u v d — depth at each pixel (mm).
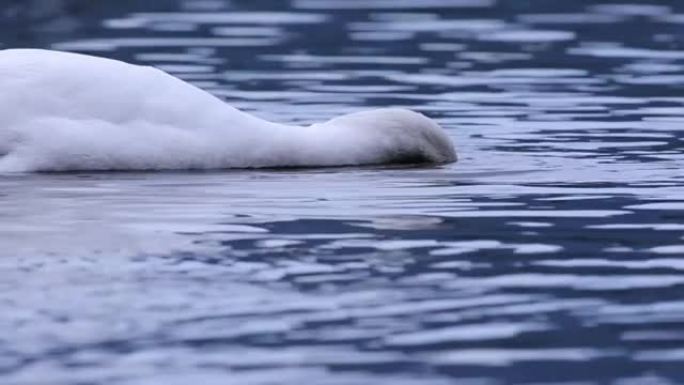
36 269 24250
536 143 36781
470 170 33344
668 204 29641
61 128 31453
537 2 66938
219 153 32625
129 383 19328
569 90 45344
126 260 24875
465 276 24250
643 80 47250
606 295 23297
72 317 21875
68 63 31953
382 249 25891
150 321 21766
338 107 41625
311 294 23141
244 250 25656
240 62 49812
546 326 21797
